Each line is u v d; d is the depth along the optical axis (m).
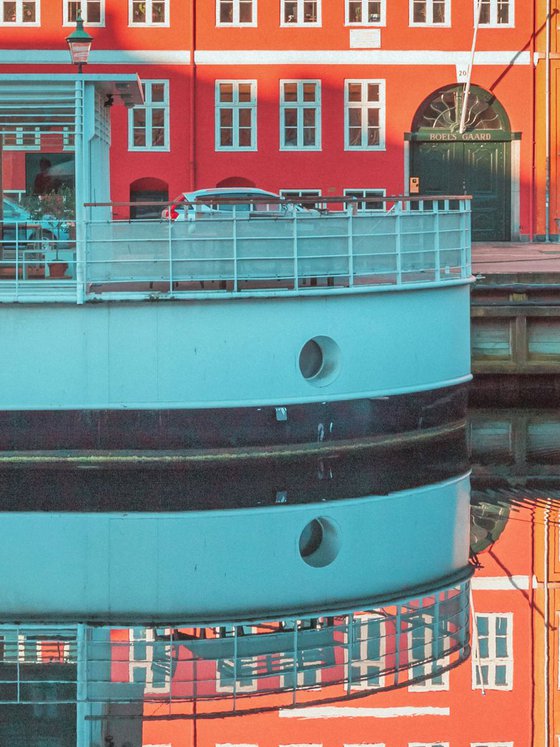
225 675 27.91
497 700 27.59
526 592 32.91
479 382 55.72
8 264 41.69
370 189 85.38
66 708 26.05
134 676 27.75
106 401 40.97
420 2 85.06
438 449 46.19
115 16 83.31
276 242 41.56
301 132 85.00
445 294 46.22
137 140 84.12
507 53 85.44
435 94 85.75
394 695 27.34
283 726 26.03
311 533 36.66
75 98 41.47
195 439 41.22
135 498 39.12
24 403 40.97
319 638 29.94
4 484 40.22
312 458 42.53
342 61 84.62
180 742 25.22
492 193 86.56
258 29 84.12
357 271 42.91
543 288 55.19
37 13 82.94
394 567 34.34
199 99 84.06
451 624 30.92
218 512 38.09
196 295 40.59
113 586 32.78
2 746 24.92
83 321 40.78
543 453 46.44
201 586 32.78
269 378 41.62
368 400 43.69
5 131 41.81
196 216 44.34
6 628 30.22
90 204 40.78
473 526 37.53
